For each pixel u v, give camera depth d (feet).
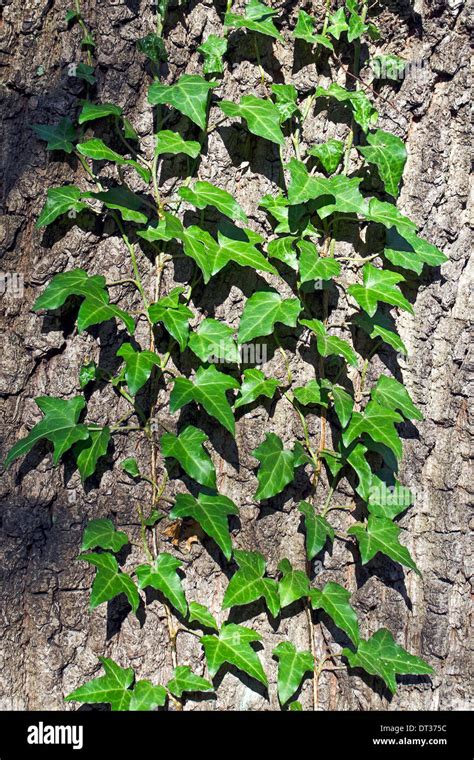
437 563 3.90
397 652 3.80
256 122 3.59
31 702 3.68
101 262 3.68
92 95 3.66
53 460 3.59
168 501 3.73
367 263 3.72
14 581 3.65
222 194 3.61
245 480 3.77
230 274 3.75
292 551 3.83
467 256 3.87
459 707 3.89
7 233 3.63
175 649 3.74
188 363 3.72
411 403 3.74
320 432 3.80
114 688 3.63
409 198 3.83
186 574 3.76
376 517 3.77
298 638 3.82
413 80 3.78
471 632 3.92
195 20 3.68
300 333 3.78
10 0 3.59
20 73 3.61
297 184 3.58
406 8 3.75
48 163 3.64
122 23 3.64
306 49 3.74
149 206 3.66
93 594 3.53
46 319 3.65
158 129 3.67
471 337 3.87
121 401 3.70
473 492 3.89
